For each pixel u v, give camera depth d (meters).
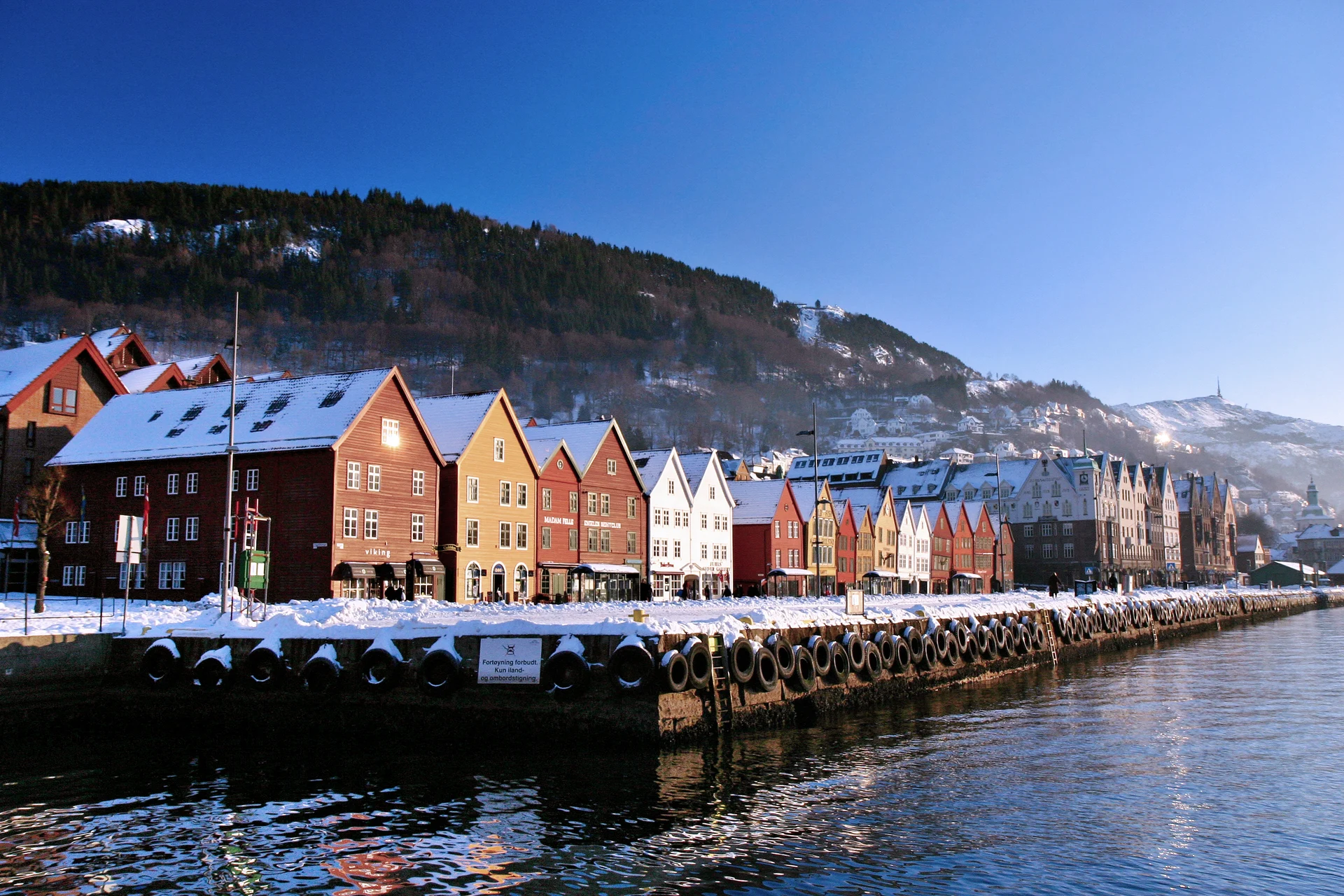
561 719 28.81
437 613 38.53
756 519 92.31
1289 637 87.62
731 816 22.27
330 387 56.53
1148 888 18.02
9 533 58.56
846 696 37.78
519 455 65.69
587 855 19.56
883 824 21.86
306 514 52.00
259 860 19.30
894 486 162.25
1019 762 28.50
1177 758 29.31
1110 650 73.81
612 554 74.19
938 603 57.00
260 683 32.03
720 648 31.16
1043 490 151.38
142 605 46.41
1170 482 186.38
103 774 26.50
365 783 24.91
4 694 31.34
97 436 60.97
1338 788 25.56
